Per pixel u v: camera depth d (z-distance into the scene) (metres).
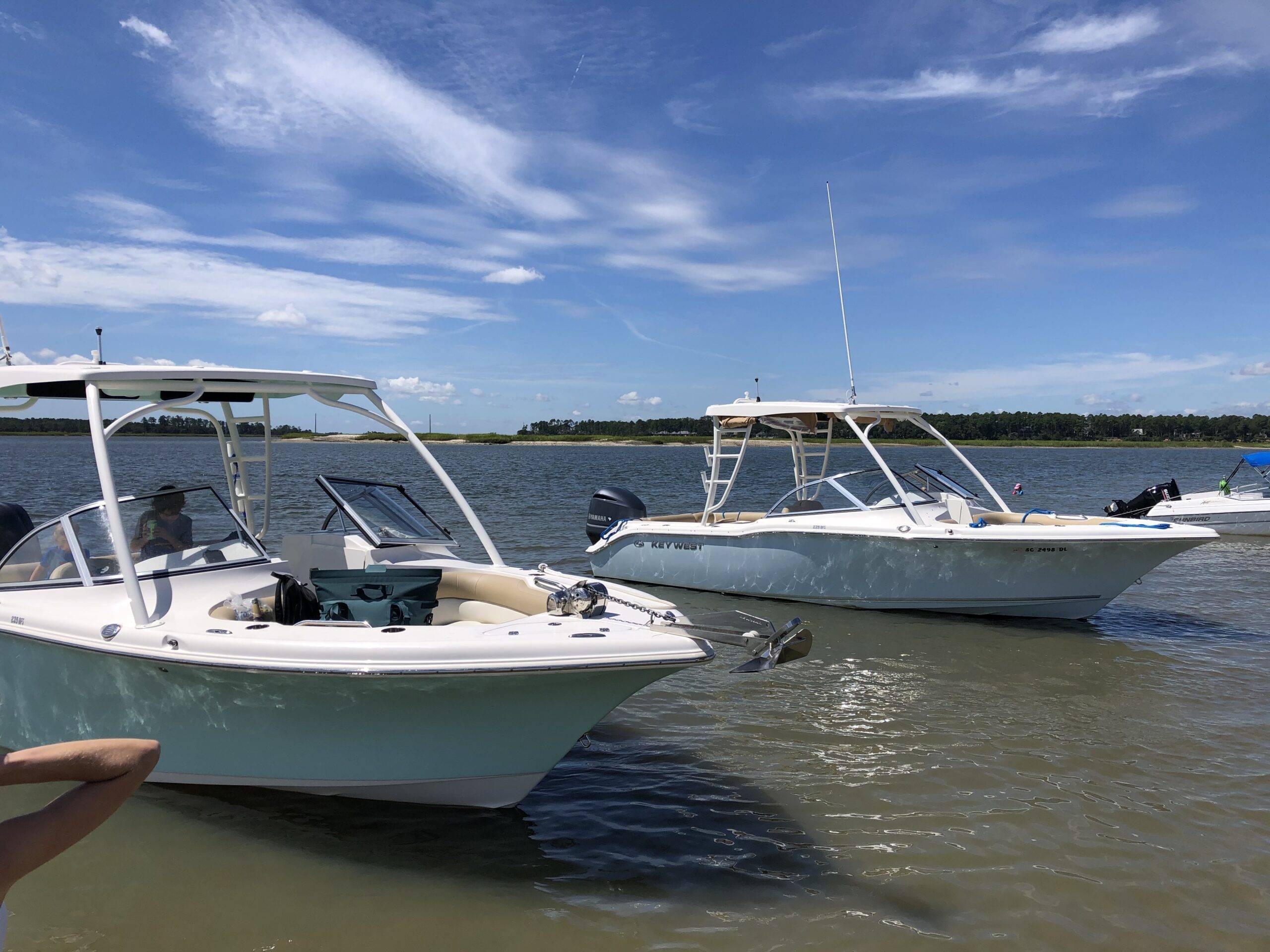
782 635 3.86
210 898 3.50
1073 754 5.12
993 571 8.41
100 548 4.58
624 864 3.83
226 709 3.95
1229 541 14.61
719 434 10.66
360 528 5.43
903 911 3.47
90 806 1.43
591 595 4.09
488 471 43.72
